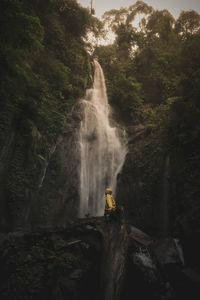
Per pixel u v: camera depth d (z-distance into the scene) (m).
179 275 6.03
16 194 9.03
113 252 5.43
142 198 12.54
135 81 21.70
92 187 15.64
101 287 5.06
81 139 15.41
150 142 14.13
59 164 13.00
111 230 5.99
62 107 14.07
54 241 6.50
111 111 19.97
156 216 11.15
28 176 9.78
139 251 6.38
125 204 13.64
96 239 6.62
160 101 20.19
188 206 7.79
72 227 7.36
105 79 22.91
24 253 5.85
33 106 10.02
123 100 20.22
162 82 19.69
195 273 5.96
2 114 8.52
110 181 16.38
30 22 6.57
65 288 5.12
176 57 12.76
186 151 8.51
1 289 4.91
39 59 13.40
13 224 8.89
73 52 17.20
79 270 5.69
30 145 9.90
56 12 17.03
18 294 4.82
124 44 25.70
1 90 7.48
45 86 12.85
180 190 8.69
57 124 12.83
